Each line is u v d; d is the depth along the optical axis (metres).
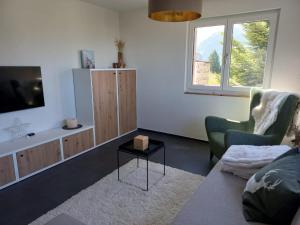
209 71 3.50
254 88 2.88
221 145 2.45
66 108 3.41
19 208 2.00
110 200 2.06
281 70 2.86
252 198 1.26
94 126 3.40
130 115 4.19
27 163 2.52
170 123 4.00
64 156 2.96
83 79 3.34
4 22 2.54
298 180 1.14
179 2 1.42
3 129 2.68
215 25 3.29
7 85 2.58
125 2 3.51
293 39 2.72
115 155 3.16
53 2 3.03
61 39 3.20
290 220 1.08
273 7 2.79
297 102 2.29
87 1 3.46
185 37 3.53
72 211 1.92
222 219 1.22
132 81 4.11
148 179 2.44
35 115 2.99
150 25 3.84
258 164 1.61
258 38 3.03
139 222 1.78
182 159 2.99
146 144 2.29
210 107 3.52
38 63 2.94
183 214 1.27
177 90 3.80
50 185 2.38
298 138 2.35
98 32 3.79
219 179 1.66
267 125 2.36
